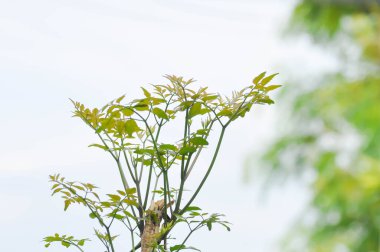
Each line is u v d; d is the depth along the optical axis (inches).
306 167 46.3
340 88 45.7
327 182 43.4
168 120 70.6
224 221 71.0
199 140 69.9
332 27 50.6
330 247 41.6
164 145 70.1
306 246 42.4
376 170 41.9
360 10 49.7
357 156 43.5
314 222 43.6
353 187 42.1
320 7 51.1
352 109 44.1
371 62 46.5
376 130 42.6
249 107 69.7
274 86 66.8
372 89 44.3
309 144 46.3
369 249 41.0
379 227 41.6
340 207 42.9
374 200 42.1
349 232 42.1
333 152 44.6
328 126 45.9
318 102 46.2
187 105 70.6
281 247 43.0
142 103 69.7
